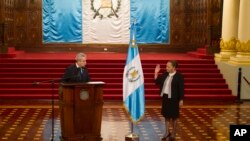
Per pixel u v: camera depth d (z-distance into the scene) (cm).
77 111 779
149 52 2158
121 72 1602
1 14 1822
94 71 1602
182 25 2153
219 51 1794
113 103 1400
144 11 2152
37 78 1536
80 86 775
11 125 1061
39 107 1307
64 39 2148
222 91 1509
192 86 1532
